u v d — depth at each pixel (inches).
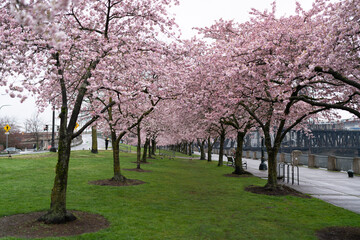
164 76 438.3
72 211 328.8
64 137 297.0
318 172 892.0
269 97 494.6
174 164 1153.4
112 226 276.5
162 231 270.1
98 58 354.9
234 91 432.1
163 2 421.7
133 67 427.5
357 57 313.7
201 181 650.2
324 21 410.6
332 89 424.8
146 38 445.7
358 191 543.5
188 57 475.2
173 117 1251.2
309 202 427.8
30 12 129.7
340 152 4146.2
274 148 523.8
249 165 1200.8
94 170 725.9
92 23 441.1
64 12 366.6
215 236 264.8
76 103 311.1
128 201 398.9
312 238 264.4
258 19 547.2
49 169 691.4
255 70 404.2
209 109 626.5
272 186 517.0
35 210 321.7
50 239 227.8
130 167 888.3
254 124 767.7
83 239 233.8
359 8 272.1
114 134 577.0
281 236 269.1
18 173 610.9
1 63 297.7
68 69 428.5
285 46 355.3
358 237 268.2
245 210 373.1
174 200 424.5
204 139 1573.6
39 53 340.8
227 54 417.4
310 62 312.2
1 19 307.4
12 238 226.7
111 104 354.9
